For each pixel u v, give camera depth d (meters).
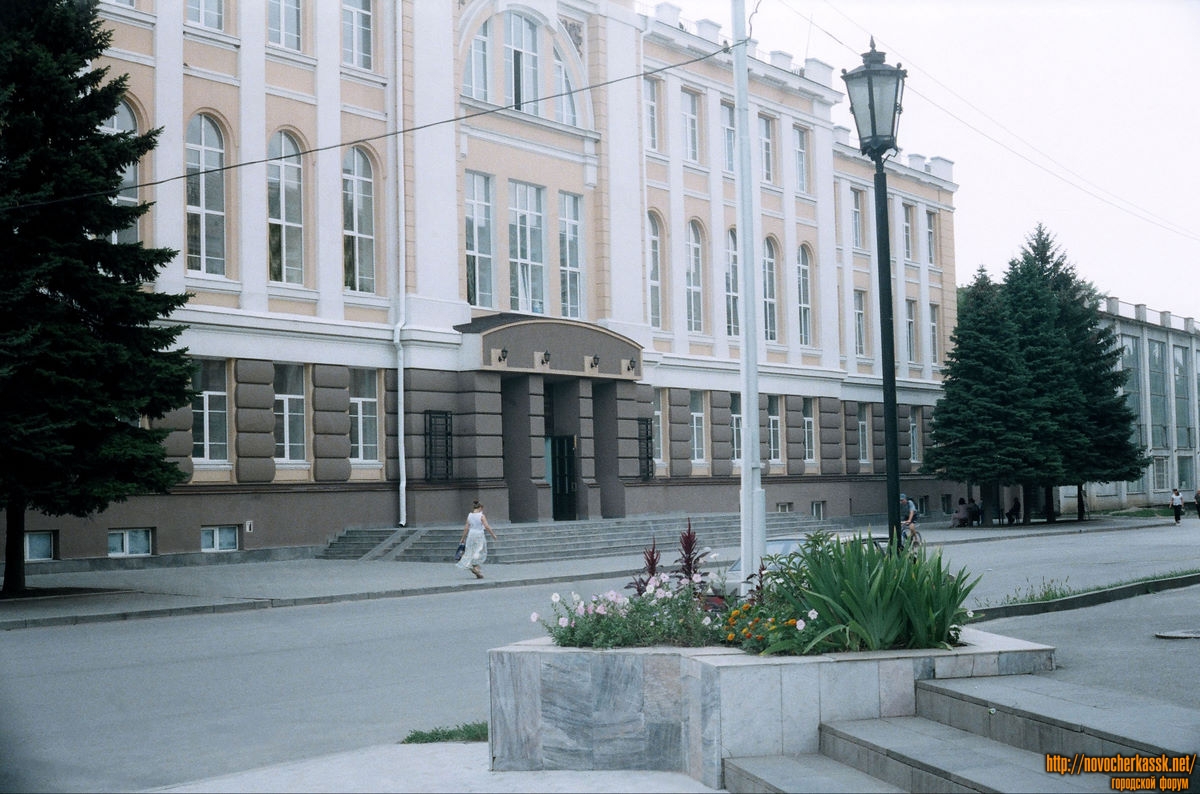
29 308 21.12
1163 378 80.81
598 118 41.12
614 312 41.09
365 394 33.94
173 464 22.58
